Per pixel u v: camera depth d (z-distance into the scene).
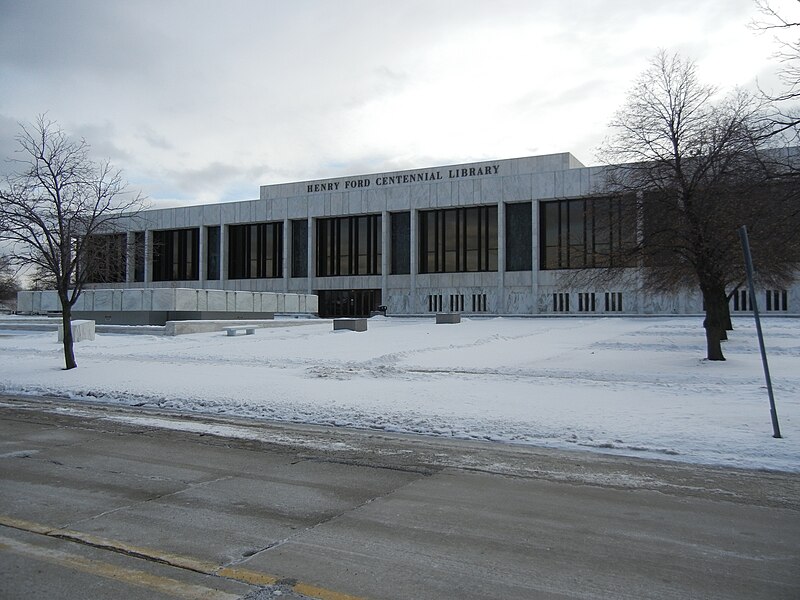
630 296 54.75
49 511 6.03
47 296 46.41
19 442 9.41
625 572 4.61
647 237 18.81
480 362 19.03
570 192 56.72
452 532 5.47
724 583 4.42
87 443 9.34
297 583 4.40
